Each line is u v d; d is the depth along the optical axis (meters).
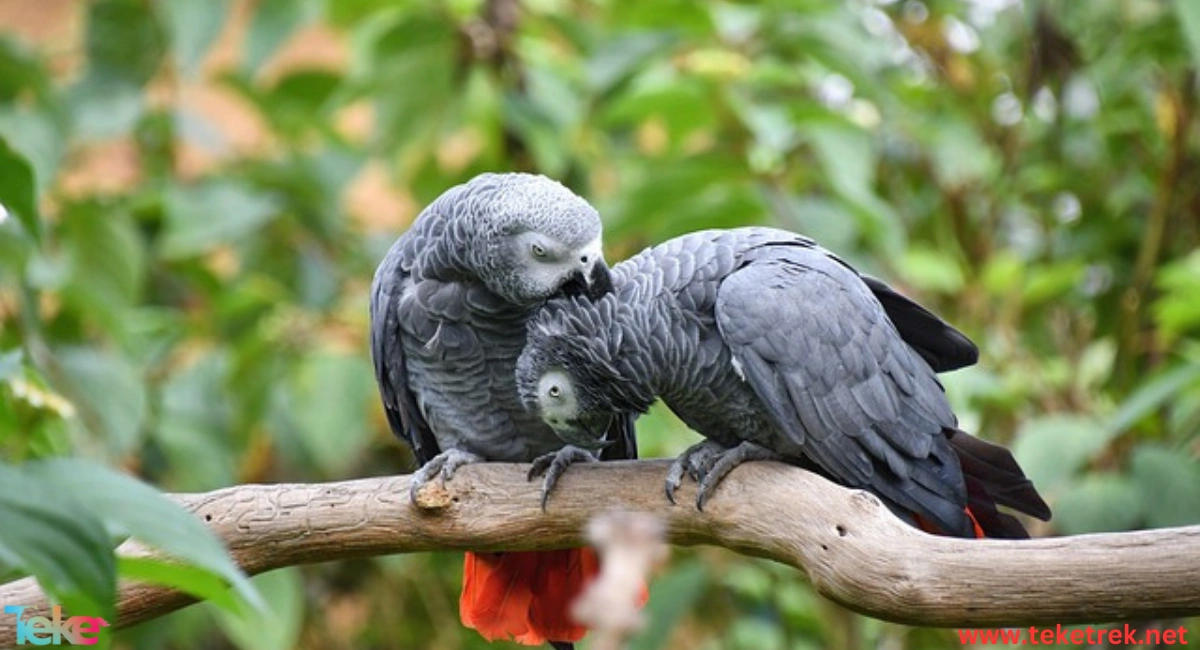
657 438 8.56
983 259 10.23
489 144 9.74
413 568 10.77
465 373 6.77
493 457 7.03
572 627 6.94
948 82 10.50
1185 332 9.08
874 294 6.57
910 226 10.51
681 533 5.74
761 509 5.47
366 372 8.98
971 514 6.35
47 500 3.21
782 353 5.93
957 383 8.00
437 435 7.10
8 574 6.09
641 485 5.78
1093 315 10.05
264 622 7.95
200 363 9.38
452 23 9.48
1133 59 9.48
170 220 9.35
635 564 2.57
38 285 8.64
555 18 9.93
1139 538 4.53
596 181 10.12
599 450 6.66
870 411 6.07
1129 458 8.09
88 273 9.04
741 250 6.27
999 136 10.37
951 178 10.29
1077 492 7.67
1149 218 9.98
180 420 9.09
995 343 9.20
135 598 5.45
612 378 6.03
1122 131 9.87
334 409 8.84
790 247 6.35
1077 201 10.30
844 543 5.04
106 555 3.22
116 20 9.89
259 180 9.84
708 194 8.66
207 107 13.98
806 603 9.86
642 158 9.66
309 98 10.45
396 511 5.81
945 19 10.55
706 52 9.24
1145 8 10.16
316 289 9.71
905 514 6.26
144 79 9.93
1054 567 4.59
